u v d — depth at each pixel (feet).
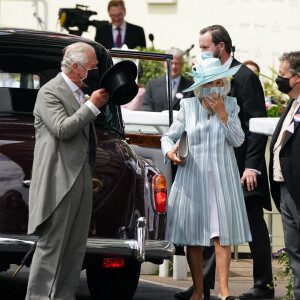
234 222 76.33
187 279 97.96
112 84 63.87
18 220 67.92
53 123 63.52
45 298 64.49
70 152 64.23
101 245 69.00
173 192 77.36
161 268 99.55
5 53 75.97
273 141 74.18
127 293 80.33
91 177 65.87
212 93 76.07
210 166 76.43
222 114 76.23
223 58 84.43
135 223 71.77
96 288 81.00
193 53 162.61
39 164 64.39
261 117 84.23
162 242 72.59
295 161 71.67
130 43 142.51
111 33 142.72
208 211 76.07
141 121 89.04
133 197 72.02
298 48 155.33
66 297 65.31
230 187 76.43
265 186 86.17
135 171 72.69
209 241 75.87
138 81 110.63
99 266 77.61
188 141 76.89
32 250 65.92
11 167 68.18
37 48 76.69
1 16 170.81
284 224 73.82
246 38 158.51
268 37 157.07
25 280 93.56
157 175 74.28
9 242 66.69
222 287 75.82
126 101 65.05
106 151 71.97
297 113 72.02
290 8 155.53
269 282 86.17
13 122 73.56
